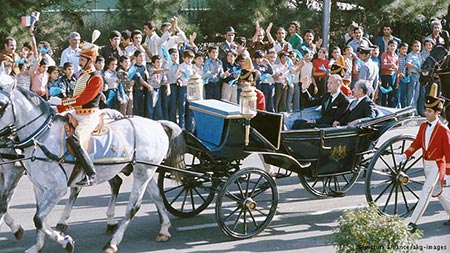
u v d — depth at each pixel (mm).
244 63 11383
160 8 19531
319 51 17031
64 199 11531
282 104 16781
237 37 18828
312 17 21297
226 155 9648
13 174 9109
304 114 11398
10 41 14625
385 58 17953
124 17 19797
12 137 8617
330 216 10719
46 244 9469
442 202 10070
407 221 10125
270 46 17062
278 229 10109
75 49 14953
